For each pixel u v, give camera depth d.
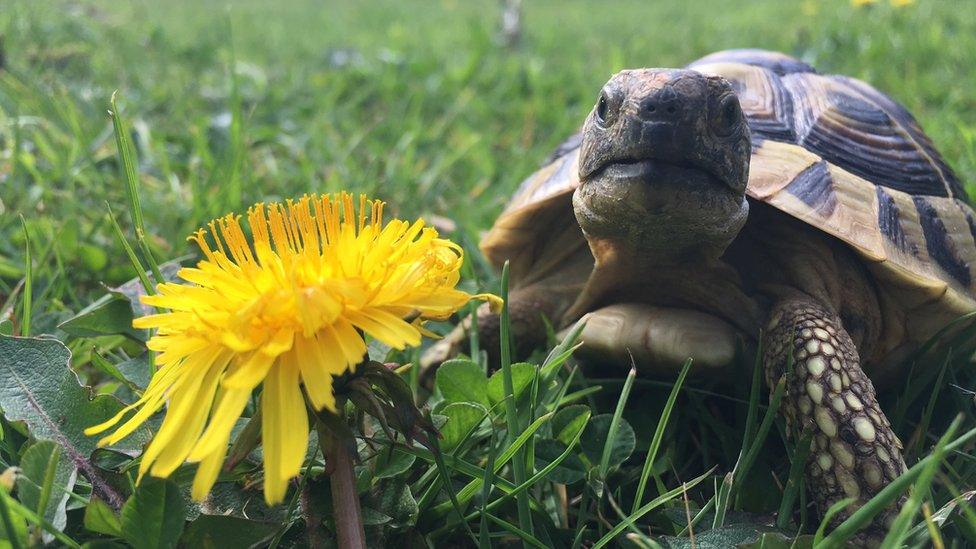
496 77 0.35
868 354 0.11
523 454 0.09
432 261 0.07
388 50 0.41
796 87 0.12
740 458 0.09
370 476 0.08
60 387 0.08
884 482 0.09
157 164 0.20
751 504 0.09
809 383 0.09
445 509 0.08
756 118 0.12
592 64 0.38
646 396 0.11
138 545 0.07
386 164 0.21
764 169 0.11
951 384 0.11
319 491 0.07
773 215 0.11
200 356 0.07
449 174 0.22
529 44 0.48
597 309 0.12
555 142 0.24
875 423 0.09
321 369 0.06
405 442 0.08
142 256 0.15
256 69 0.34
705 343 0.10
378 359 0.10
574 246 0.12
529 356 0.13
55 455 0.07
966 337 0.11
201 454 0.06
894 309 0.11
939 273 0.11
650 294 0.11
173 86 0.30
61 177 0.18
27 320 0.10
